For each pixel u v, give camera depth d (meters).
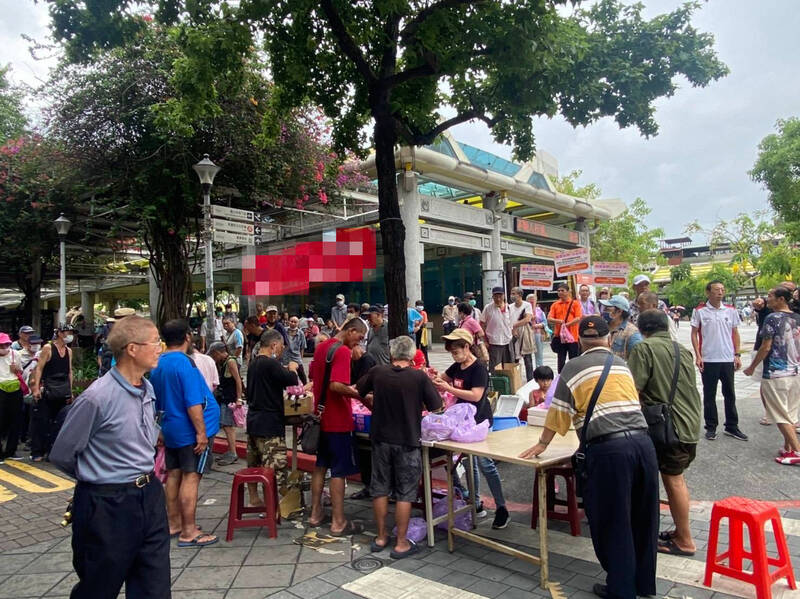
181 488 4.34
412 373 4.20
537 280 11.46
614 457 3.23
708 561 3.43
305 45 6.21
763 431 6.77
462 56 5.82
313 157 13.63
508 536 4.43
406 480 4.09
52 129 11.77
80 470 2.56
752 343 18.66
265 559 4.04
